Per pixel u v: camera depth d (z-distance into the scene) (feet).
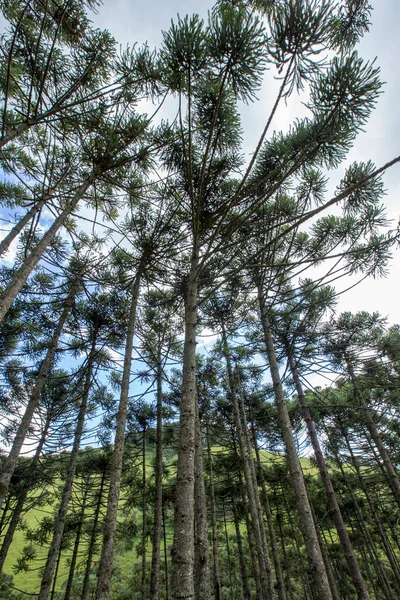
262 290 21.72
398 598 51.16
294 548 57.98
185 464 9.55
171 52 12.44
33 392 20.02
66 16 15.67
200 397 40.75
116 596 50.52
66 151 19.27
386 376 32.55
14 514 27.02
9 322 28.25
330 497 23.95
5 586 43.83
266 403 40.65
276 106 11.52
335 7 10.19
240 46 11.25
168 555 61.52
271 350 20.11
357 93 11.62
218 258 22.07
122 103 17.12
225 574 56.54
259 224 19.90
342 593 49.21
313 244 22.12
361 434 41.06
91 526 42.06
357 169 17.42
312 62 10.90
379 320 28.37
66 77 17.11
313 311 24.73
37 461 28.76
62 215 15.25
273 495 48.62
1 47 15.16
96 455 38.93
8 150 19.40
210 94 15.06
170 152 18.56
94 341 31.60
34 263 13.00
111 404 38.58
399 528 54.60
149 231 23.90
